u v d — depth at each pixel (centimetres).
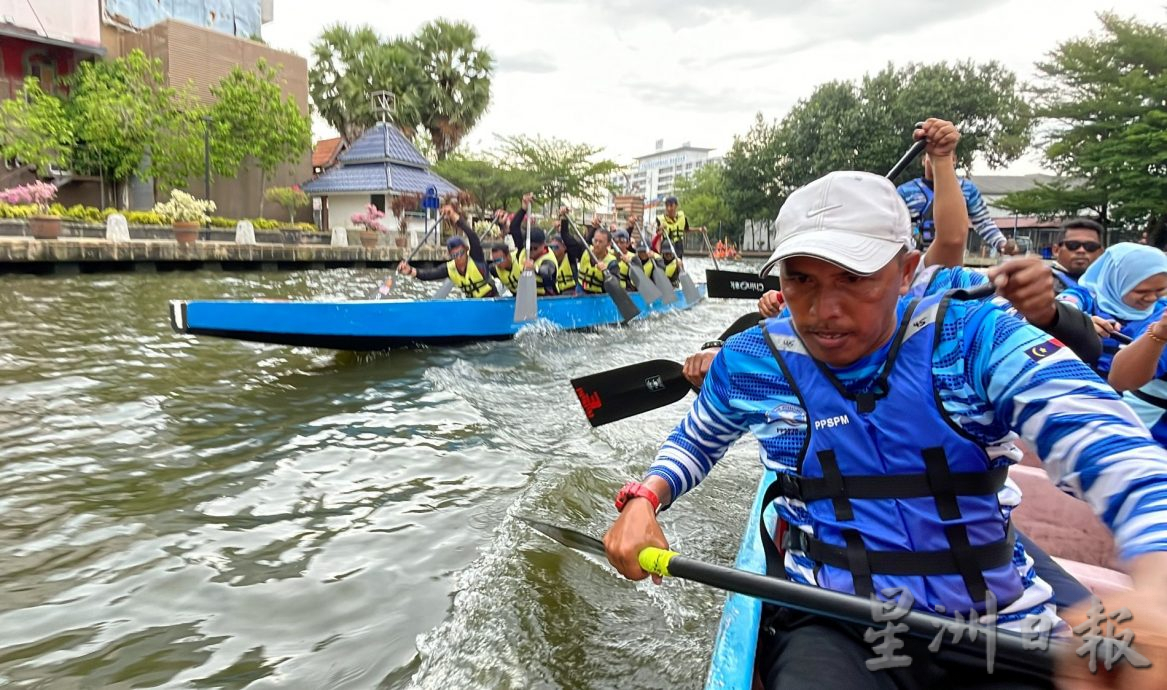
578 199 3478
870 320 126
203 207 1697
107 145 1752
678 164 12394
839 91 3322
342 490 351
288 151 2072
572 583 261
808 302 128
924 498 130
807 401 137
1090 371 118
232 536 299
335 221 2517
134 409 466
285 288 1259
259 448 407
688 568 138
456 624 237
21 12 1744
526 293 771
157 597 252
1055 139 2119
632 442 437
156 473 365
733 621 162
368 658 220
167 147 1825
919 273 152
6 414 442
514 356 705
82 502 327
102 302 930
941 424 127
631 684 208
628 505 156
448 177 3056
